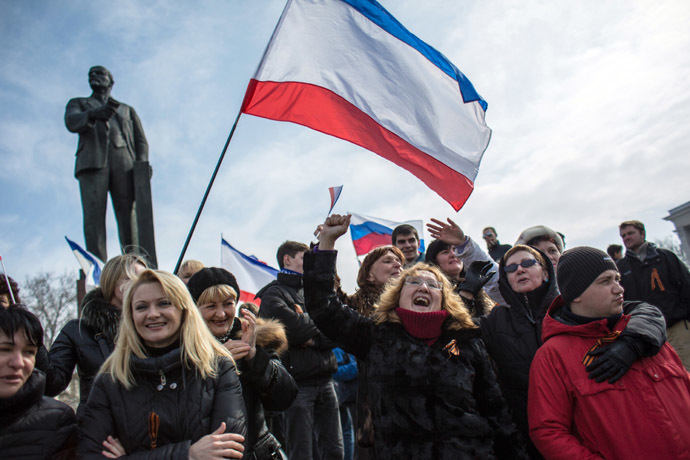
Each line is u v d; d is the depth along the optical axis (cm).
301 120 429
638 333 253
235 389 246
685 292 557
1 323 208
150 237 898
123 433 223
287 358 416
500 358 316
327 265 306
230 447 217
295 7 435
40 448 211
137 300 244
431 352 291
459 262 470
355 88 440
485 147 455
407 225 565
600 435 243
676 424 238
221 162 388
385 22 457
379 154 440
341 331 303
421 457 267
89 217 900
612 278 270
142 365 231
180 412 228
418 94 450
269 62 418
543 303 319
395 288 320
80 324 317
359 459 409
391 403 281
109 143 934
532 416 260
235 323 308
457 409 277
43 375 221
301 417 422
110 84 959
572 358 259
